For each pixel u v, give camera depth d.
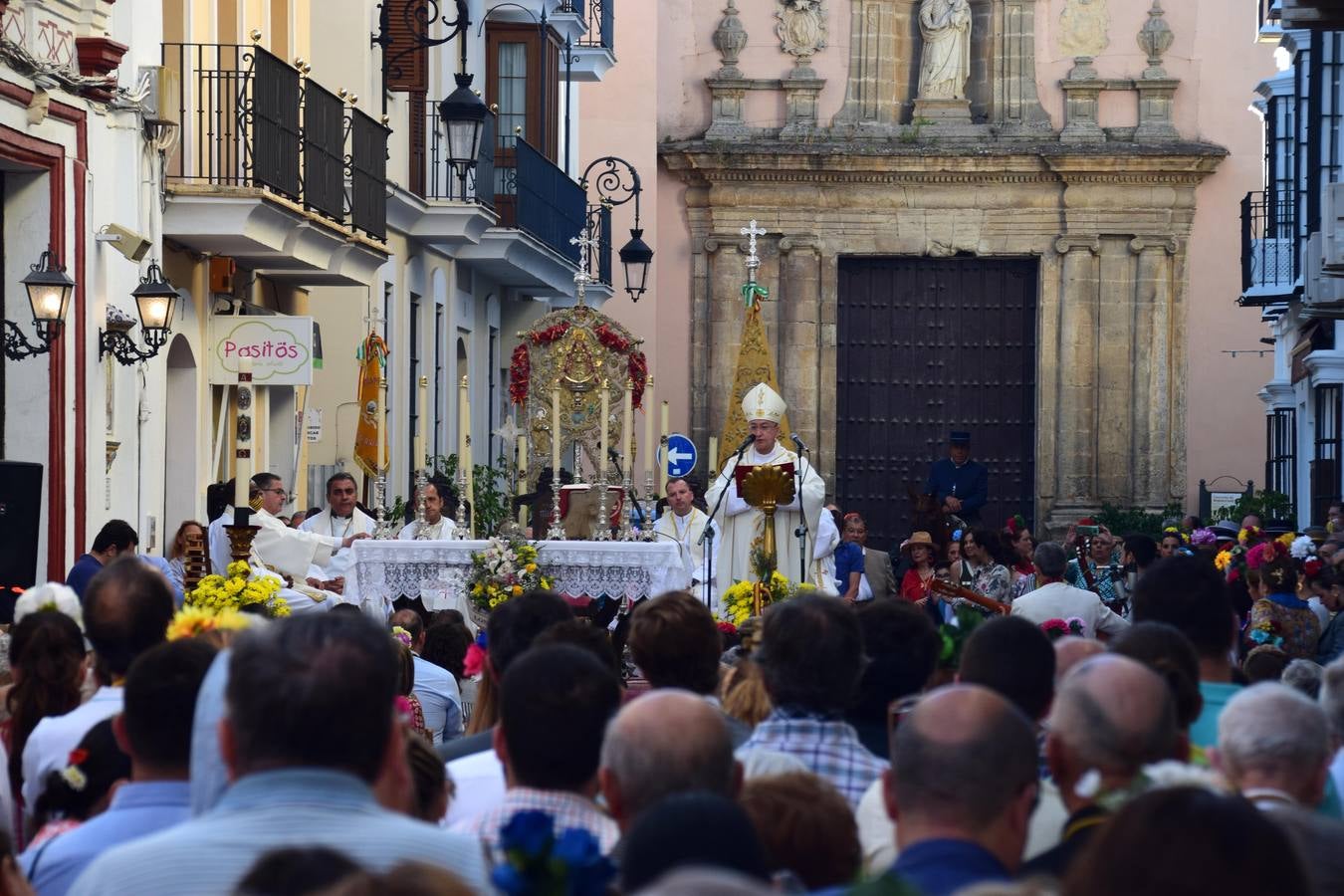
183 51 48.94
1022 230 102.56
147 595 17.58
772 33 103.31
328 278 57.47
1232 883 8.84
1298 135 78.31
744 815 10.35
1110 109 102.88
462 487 42.12
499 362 87.88
